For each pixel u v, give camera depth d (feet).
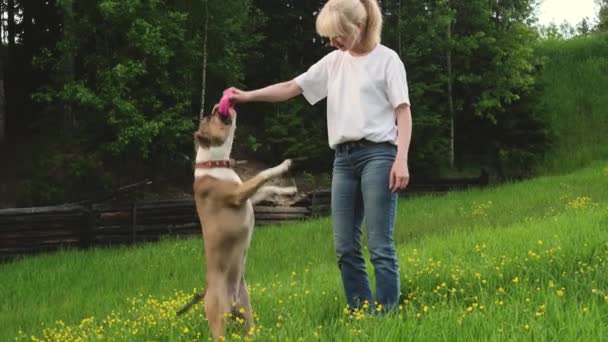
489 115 89.86
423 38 87.25
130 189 71.56
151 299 27.45
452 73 92.12
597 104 108.78
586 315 13.32
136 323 19.97
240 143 84.33
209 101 82.28
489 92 90.94
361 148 16.46
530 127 95.71
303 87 17.30
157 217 61.98
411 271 22.90
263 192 14.87
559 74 114.93
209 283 14.64
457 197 69.31
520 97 95.30
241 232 14.62
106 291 35.37
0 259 55.26
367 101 16.40
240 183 14.51
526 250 23.80
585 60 118.52
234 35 77.87
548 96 109.91
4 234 56.18
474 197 67.21
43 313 30.58
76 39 69.41
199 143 14.87
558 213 42.98
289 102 85.05
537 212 49.70
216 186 14.55
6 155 75.31
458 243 30.09
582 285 17.70
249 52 85.61
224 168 14.73
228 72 76.28
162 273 39.27
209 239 14.57
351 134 16.44
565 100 109.70
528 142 95.91
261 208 68.23
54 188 67.00
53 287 37.52
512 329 12.53
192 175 77.66
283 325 15.25
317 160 84.07
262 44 88.07
